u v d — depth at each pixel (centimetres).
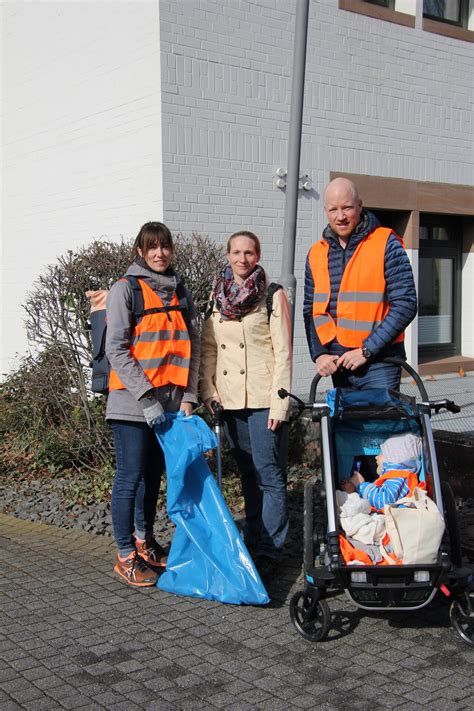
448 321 1198
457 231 1195
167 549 534
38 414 780
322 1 952
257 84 903
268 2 907
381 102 1022
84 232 967
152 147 846
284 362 473
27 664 377
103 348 482
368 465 444
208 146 868
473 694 346
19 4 1049
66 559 524
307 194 950
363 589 376
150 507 502
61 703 341
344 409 425
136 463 470
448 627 414
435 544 374
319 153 962
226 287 491
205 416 712
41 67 1017
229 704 340
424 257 1157
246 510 511
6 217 1122
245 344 480
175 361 473
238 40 885
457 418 779
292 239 620
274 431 476
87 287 686
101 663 377
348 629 413
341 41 974
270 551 481
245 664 376
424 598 380
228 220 888
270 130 916
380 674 365
